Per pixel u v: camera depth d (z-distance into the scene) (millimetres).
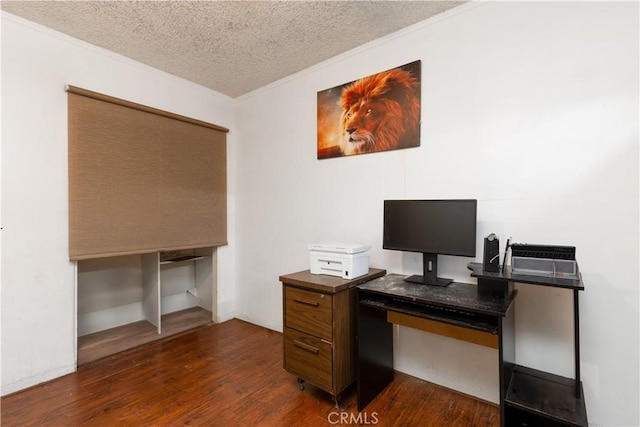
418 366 2172
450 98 2000
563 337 1666
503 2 1810
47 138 2150
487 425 1687
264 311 3170
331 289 1800
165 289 3451
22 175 2053
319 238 2713
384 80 2279
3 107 1984
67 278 2238
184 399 1926
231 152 3428
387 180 2289
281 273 3018
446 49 2008
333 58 2570
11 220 2012
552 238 1684
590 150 1583
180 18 2049
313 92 2729
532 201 1737
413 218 1940
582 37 1595
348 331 1907
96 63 2395
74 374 2221
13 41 2016
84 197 2309
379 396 1971
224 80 3010
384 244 2049
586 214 1597
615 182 1528
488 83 1866
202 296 3535
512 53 1786
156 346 2701
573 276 1411
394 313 1804
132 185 2578
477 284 1827
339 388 1832
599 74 1558
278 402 1897
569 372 1650
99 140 2387
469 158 1937
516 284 1793
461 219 1784
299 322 1979
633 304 1499
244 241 3357
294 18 2051
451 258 2029
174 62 2650
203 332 3031
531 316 1748
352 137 2467
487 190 1876
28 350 2064
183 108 2971
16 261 2031
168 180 2832
